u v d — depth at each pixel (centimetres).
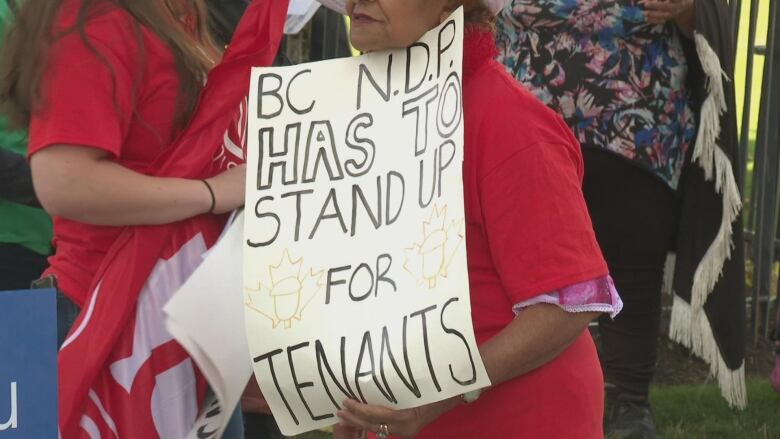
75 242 375
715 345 680
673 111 653
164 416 367
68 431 362
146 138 369
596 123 648
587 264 309
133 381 363
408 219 308
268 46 368
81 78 350
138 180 360
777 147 856
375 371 305
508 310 327
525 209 309
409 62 320
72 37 350
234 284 368
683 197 672
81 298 373
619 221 661
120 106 355
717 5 649
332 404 317
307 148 327
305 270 318
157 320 365
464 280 293
